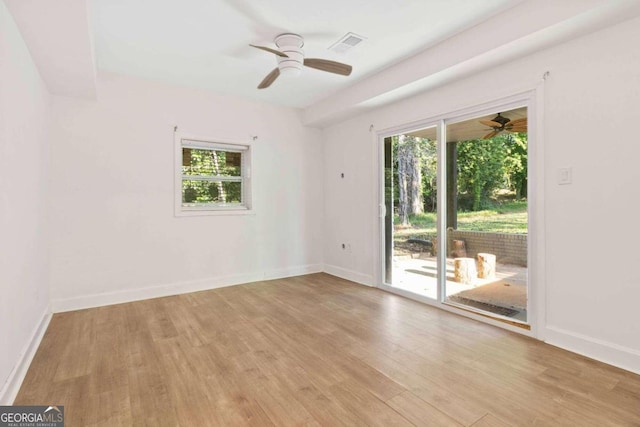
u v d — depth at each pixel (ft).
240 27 8.70
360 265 14.96
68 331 9.34
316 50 10.04
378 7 7.79
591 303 7.54
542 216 8.38
